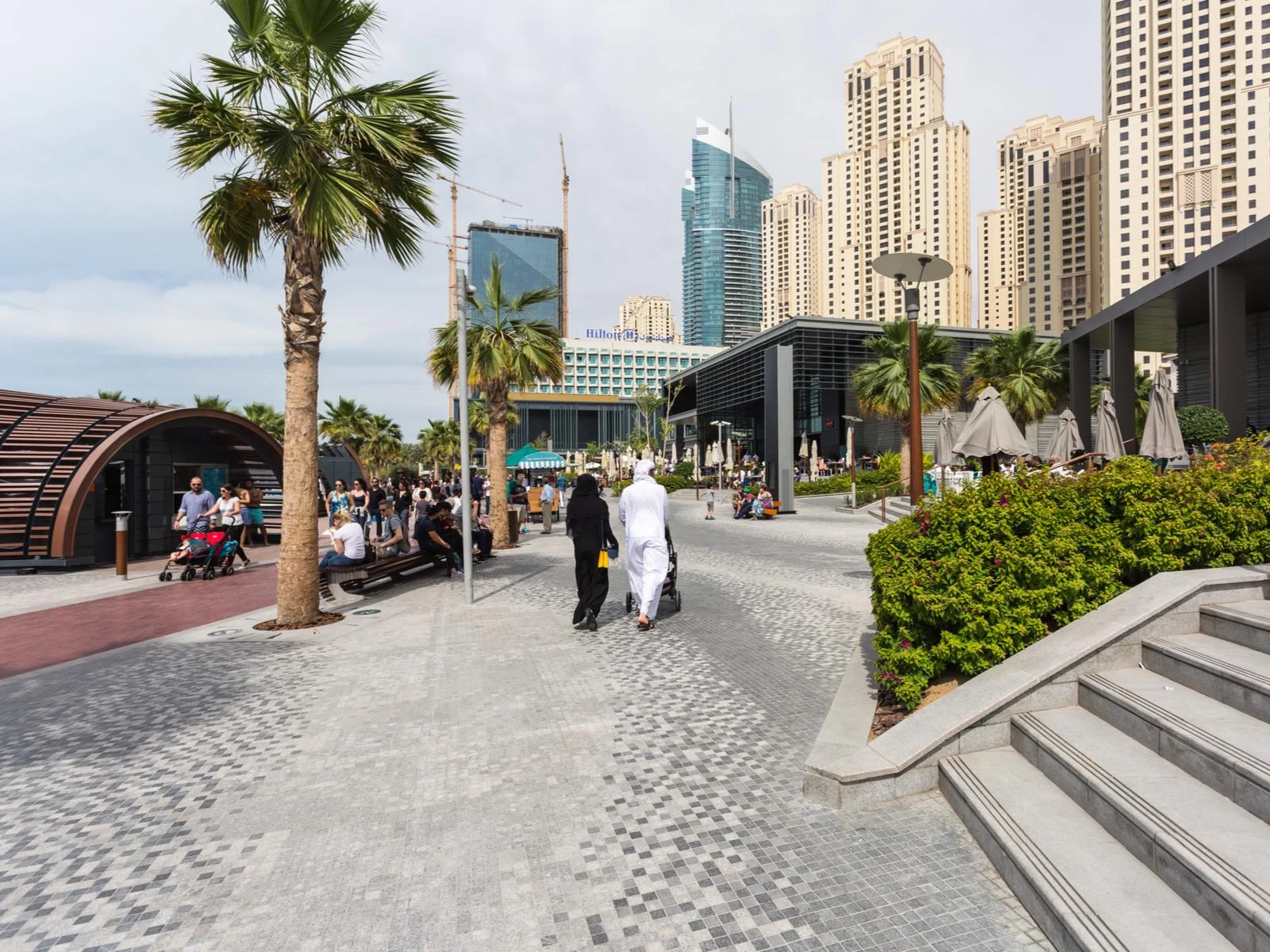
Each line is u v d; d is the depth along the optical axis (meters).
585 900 2.60
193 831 3.21
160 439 17.00
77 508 13.88
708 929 2.40
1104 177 97.62
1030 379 34.75
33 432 15.17
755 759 3.89
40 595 10.86
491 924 2.46
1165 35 92.38
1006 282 137.12
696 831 3.10
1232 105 88.44
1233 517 4.36
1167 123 92.25
